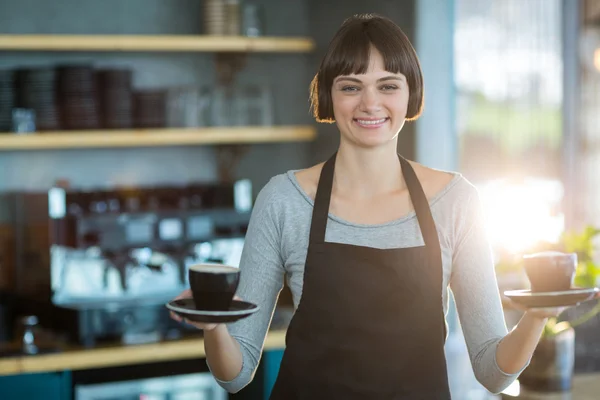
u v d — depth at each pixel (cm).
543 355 287
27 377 363
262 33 453
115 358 373
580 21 455
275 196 202
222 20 446
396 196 198
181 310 165
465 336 198
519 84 453
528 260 177
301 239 198
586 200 460
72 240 398
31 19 448
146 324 395
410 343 193
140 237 408
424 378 194
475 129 447
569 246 302
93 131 420
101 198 433
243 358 192
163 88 459
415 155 405
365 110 190
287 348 198
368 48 189
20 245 414
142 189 444
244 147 481
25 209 410
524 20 451
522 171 455
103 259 399
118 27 462
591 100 458
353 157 198
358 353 193
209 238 421
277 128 451
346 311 194
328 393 194
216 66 477
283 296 455
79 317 382
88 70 419
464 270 196
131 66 464
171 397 385
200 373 394
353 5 435
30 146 411
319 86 199
